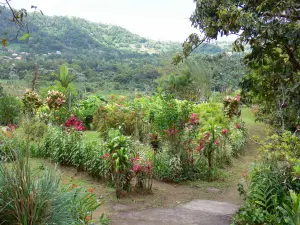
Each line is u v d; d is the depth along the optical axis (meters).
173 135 8.08
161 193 6.67
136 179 6.64
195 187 7.31
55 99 12.80
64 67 20.31
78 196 3.96
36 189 2.91
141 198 6.21
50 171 3.22
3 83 29.58
